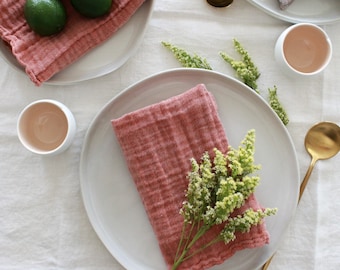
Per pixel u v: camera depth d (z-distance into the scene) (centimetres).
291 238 73
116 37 70
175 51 72
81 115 72
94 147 70
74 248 71
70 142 69
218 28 74
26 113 67
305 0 74
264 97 75
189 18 74
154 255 69
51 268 71
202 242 66
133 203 70
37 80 66
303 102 75
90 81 72
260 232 65
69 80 69
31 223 71
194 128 67
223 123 71
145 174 66
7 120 72
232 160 60
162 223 66
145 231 70
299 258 73
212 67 75
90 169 70
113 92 73
